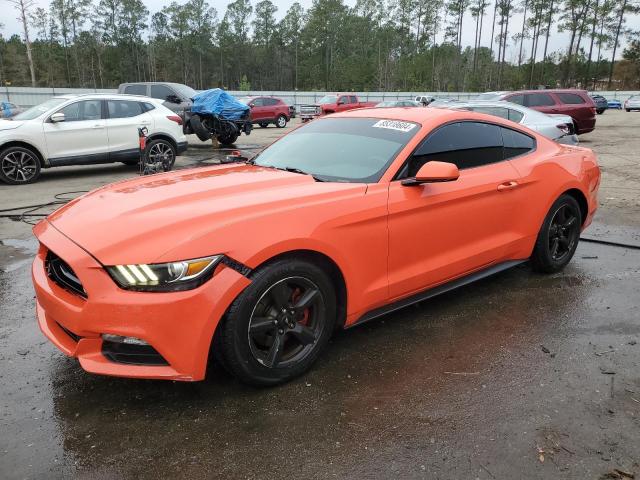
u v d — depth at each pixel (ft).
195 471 7.34
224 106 53.11
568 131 34.71
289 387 9.44
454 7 281.33
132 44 304.30
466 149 12.41
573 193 15.11
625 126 85.35
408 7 295.07
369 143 11.82
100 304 7.85
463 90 253.03
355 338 11.38
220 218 8.59
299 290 9.45
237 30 323.78
